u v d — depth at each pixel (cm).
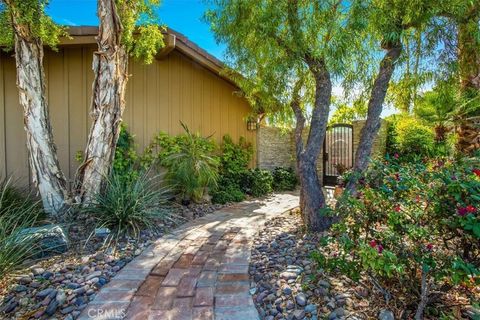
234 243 358
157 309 218
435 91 443
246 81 496
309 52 375
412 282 213
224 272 279
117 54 445
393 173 242
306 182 391
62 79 542
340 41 338
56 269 279
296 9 367
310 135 400
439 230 208
